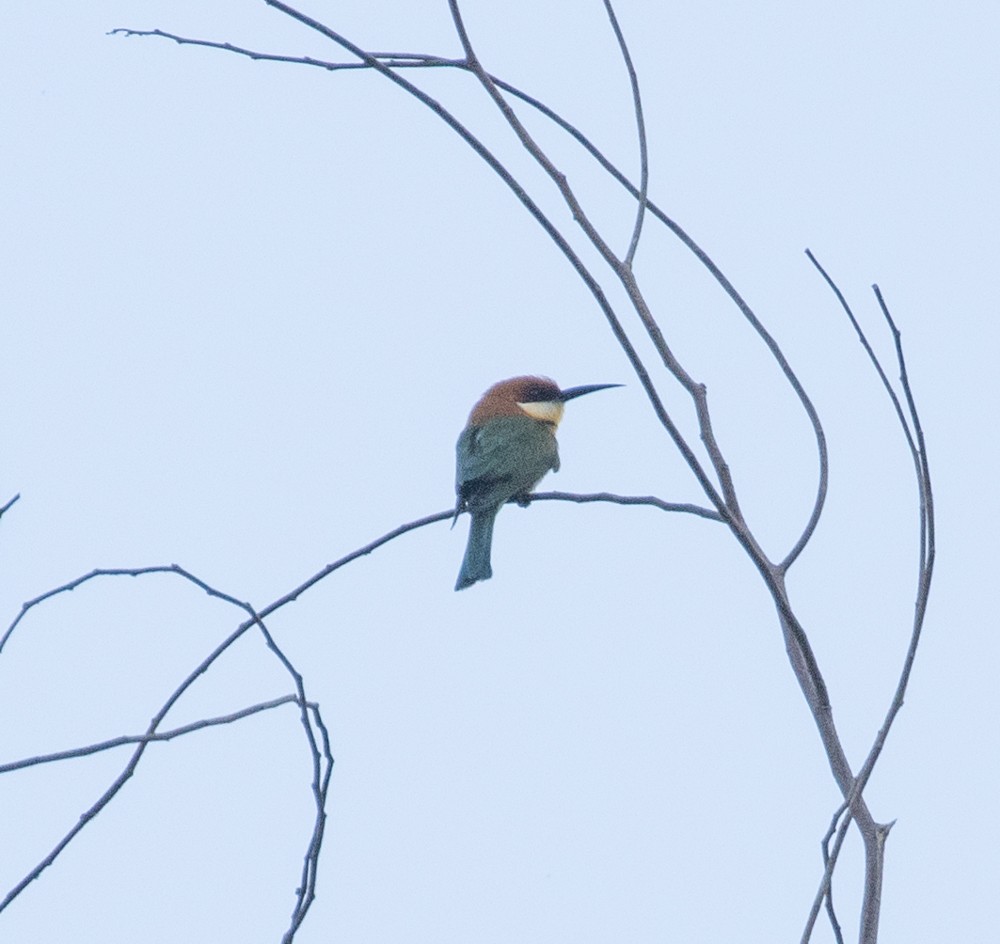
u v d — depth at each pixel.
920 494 7.48
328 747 7.66
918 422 7.51
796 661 7.98
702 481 7.76
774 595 7.82
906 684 7.23
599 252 8.24
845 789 7.59
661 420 7.69
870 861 7.24
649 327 8.28
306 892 7.39
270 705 7.69
